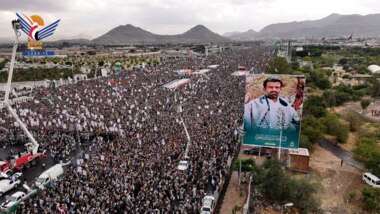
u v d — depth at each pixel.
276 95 44.69
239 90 87.06
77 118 58.50
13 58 44.78
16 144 51.53
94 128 54.78
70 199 32.19
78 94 82.75
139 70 140.50
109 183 34.78
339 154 52.47
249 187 36.53
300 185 34.81
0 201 34.72
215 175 38.34
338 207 35.62
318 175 43.75
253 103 45.72
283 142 45.72
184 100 74.44
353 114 67.44
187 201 32.09
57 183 35.47
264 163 38.78
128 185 34.34
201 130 52.66
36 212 30.45
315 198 35.34
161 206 31.06
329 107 84.44
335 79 120.81
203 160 41.88
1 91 102.88
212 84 95.75
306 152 45.66
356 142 57.31
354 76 131.75
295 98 44.16
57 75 134.25
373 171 42.25
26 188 36.22
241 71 129.62
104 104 70.69
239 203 35.19
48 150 48.91
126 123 56.03
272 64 109.19
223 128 54.12
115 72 140.50
